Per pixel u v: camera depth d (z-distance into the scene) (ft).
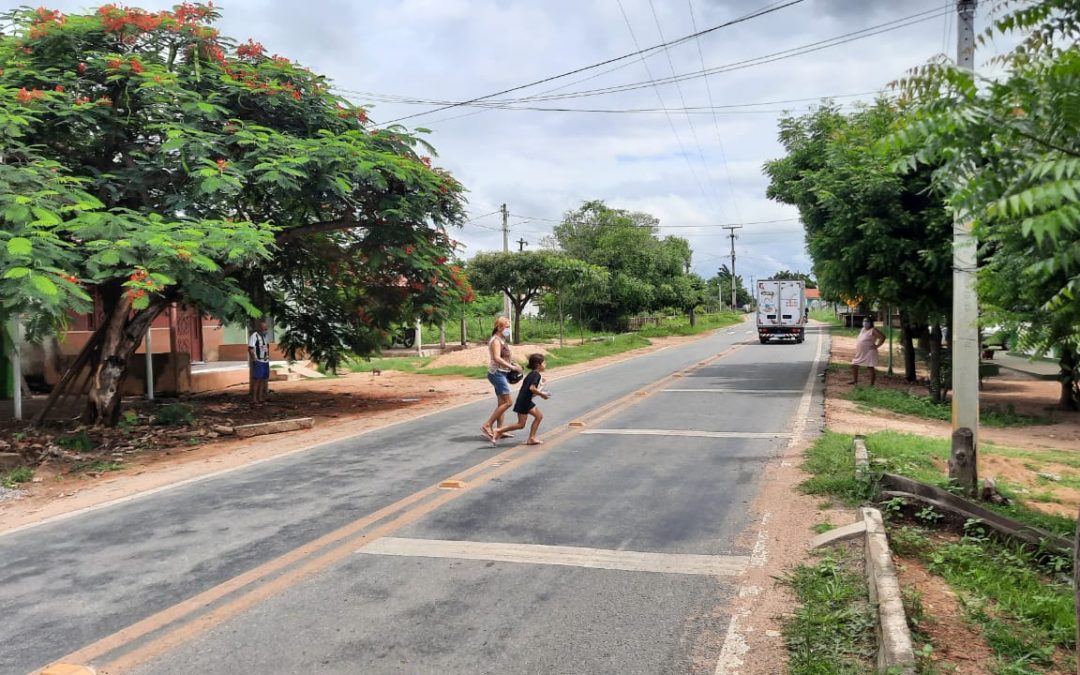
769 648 13.30
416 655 13.32
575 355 95.71
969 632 13.75
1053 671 12.32
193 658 13.42
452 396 57.31
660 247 190.29
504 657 13.16
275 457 33.32
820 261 55.98
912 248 46.52
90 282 31.99
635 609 15.16
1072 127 8.80
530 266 116.57
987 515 20.99
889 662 11.44
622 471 27.91
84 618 15.40
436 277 52.37
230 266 41.73
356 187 45.62
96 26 40.06
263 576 17.54
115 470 32.58
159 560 19.02
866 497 22.44
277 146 40.52
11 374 52.80
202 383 62.13
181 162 38.27
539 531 20.56
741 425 38.06
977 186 9.31
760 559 17.92
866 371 72.74
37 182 33.40
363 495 25.27
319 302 60.39
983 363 68.18
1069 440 40.01
